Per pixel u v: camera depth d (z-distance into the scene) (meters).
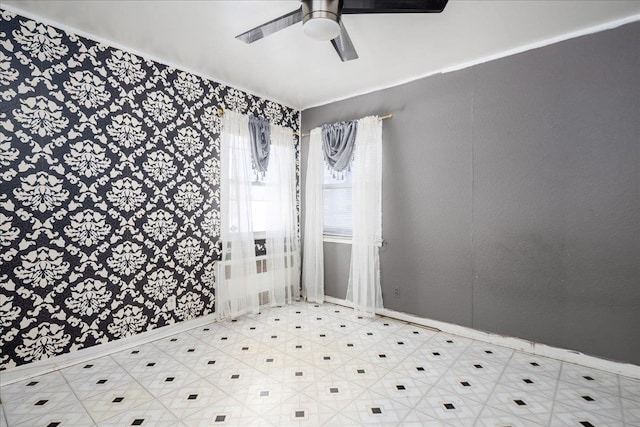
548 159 2.44
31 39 2.10
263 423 1.68
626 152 2.15
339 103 3.72
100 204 2.42
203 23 2.21
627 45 2.14
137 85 2.61
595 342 2.26
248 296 3.34
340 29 1.75
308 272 3.85
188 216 2.97
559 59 2.38
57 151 2.22
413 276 3.14
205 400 1.87
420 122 3.09
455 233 2.88
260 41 2.46
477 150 2.76
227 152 3.19
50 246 2.20
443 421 1.69
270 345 2.62
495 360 2.37
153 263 2.73
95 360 2.35
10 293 2.05
